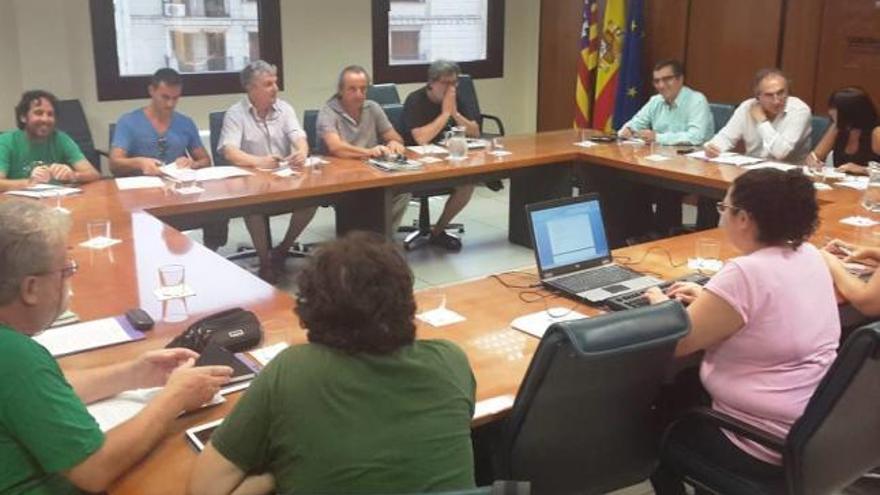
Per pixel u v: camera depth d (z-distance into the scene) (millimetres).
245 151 4605
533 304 2455
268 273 4633
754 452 1910
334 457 1317
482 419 1778
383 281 1369
